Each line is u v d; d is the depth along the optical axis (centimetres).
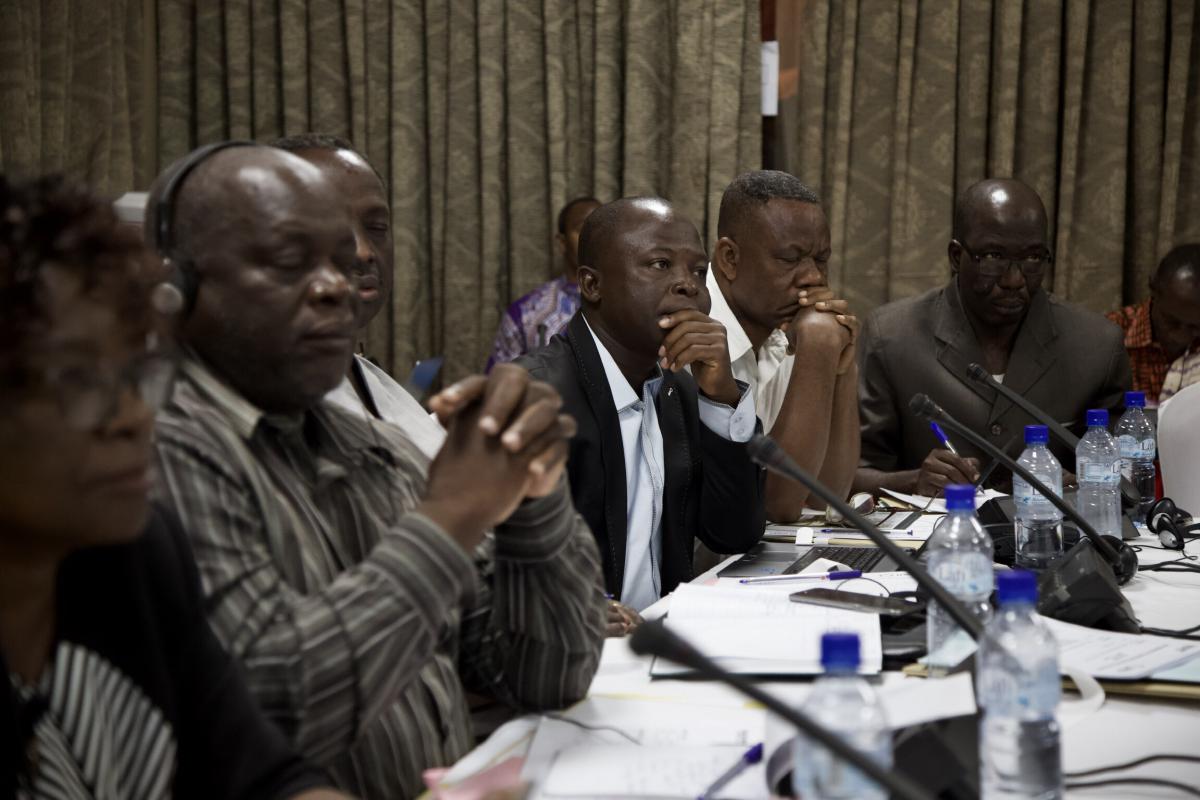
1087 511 228
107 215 80
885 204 399
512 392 115
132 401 79
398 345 407
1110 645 142
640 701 127
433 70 402
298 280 118
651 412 218
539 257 406
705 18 392
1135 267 394
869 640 142
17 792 82
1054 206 395
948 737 102
